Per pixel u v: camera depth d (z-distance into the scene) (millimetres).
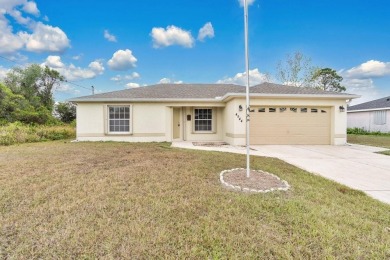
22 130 13414
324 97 11938
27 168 6137
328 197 4289
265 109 12172
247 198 4055
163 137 13656
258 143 12180
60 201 3846
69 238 2736
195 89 16000
